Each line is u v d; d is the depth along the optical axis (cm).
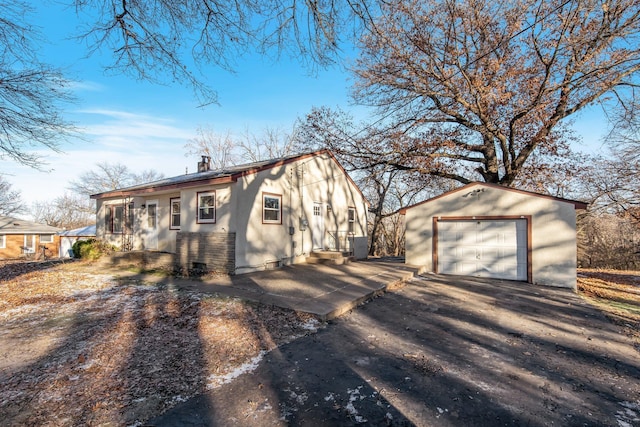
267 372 396
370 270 1132
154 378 376
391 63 1387
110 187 4075
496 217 1089
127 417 298
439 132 1497
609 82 1173
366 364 423
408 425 292
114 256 1348
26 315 646
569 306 749
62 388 352
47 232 2853
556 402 335
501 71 1316
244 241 1084
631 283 1123
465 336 540
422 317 648
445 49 1306
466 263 1138
